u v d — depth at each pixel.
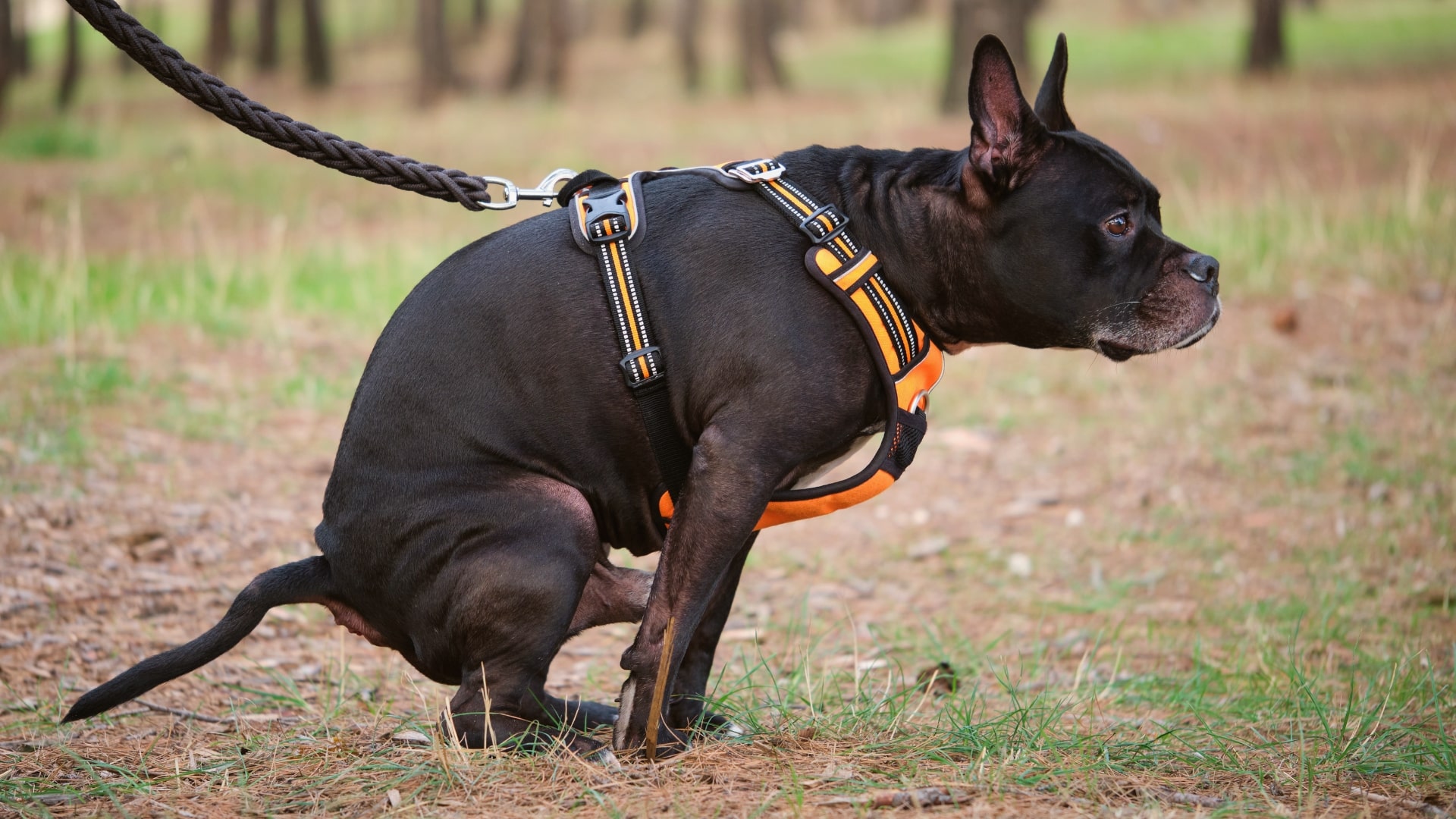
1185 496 10.57
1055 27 51.16
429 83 38.50
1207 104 29.50
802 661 6.86
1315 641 7.84
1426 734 5.79
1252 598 8.66
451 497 5.02
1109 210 5.05
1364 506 10.12
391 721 6.05
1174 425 12.00
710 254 5.02
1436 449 11.00
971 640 8.18
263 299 14.94
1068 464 11.35
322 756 5.31
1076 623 8.46
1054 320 5.16
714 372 4.93
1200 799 4.80
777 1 52.06
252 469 10.25
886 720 5.81
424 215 20.92
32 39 60.59
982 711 6.23
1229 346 13.72
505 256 5.16
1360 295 14.70
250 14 67.94
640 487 5.20
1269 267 15.36
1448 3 50.31
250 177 24.25
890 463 5.10
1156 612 8.57
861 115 31.59
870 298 4.99
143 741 5.66
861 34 60.31
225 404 11.62
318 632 7.82
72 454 9.83
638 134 29.64
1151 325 5.10
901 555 9.76
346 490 5.20
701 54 53.78
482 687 5.05
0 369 11.74
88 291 14.11
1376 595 8.62
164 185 23.11
